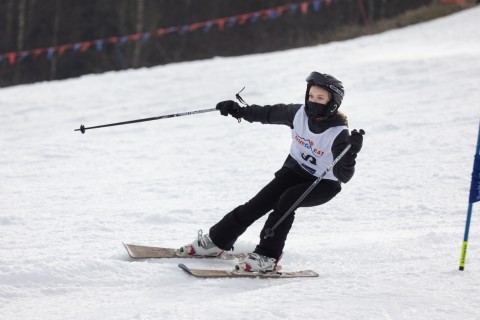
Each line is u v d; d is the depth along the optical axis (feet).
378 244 48.08
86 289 39.32
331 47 194.90
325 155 41.42
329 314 32.45
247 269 41.75
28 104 143.23
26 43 347.97
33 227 56.18
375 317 31.96
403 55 165.37
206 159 87.61
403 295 35.45
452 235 49.73
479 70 134.82
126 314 33.96
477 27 200.44
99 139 105.50
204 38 363.15
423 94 119.03
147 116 125.39
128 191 71.97
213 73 165.78
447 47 171.22
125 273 41.42
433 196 64.85
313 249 47.70
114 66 346.74
